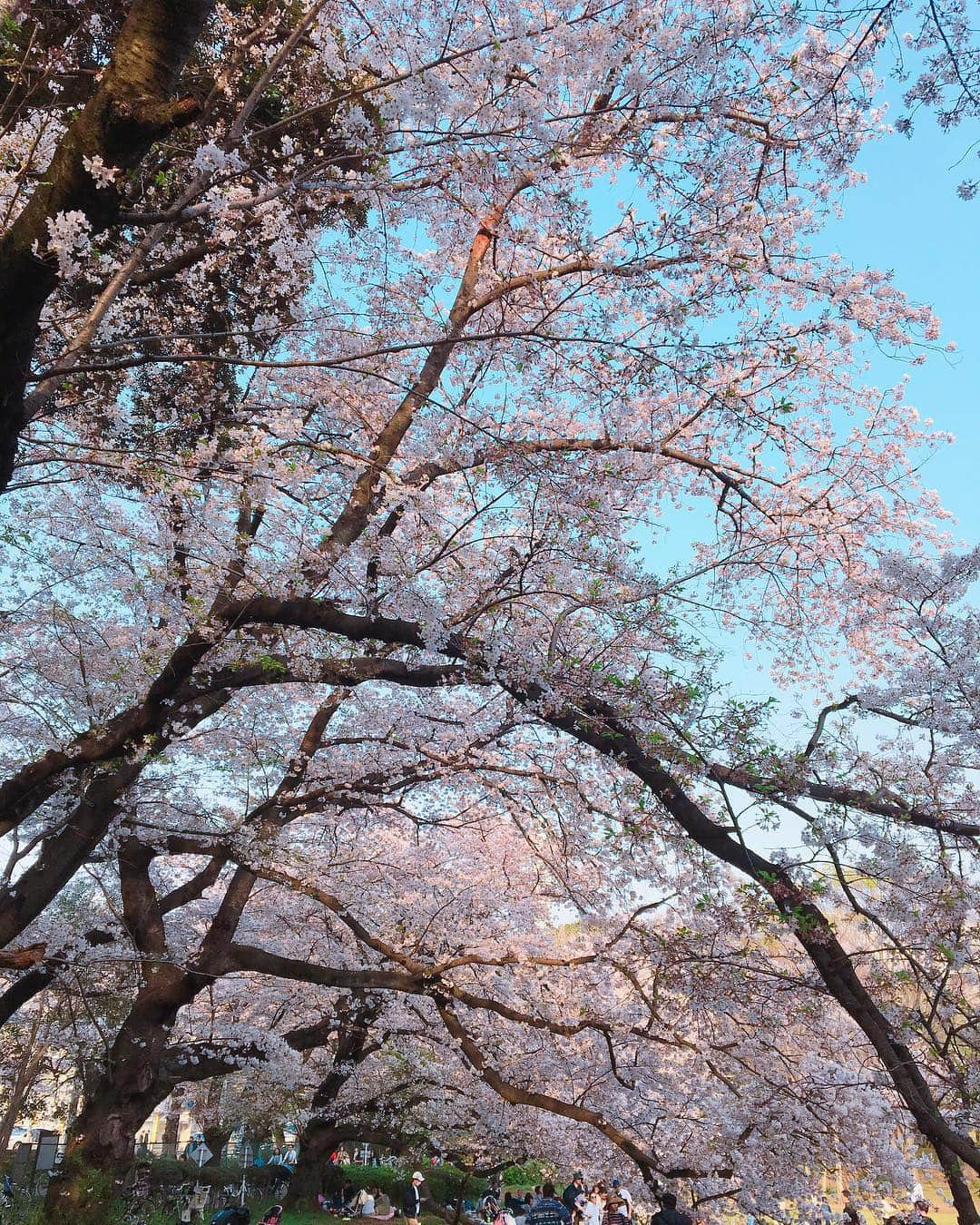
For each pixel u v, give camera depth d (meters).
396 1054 18.00
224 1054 11.73
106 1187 9.92
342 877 13.00
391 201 8.12
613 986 12.84
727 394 8.33
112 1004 15.62
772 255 9.48
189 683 7.95
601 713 7.11
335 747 11.82
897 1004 7.20
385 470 7.11
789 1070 9.34
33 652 9.34
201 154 4.90
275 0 6.36
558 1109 9.84
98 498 9.19
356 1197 20.47
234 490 7.62
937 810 7.03
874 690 7.18
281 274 8.02
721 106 7.55
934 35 4.88
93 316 4.77
